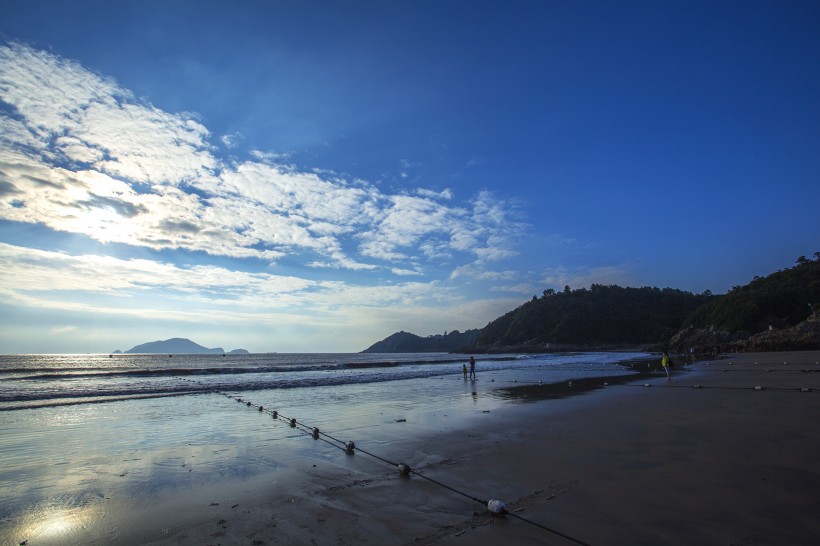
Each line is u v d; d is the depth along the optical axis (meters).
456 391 20.14
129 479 6.50
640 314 161.75
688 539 3.95
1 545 4.30
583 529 4.27
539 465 6.70
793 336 63.84
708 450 7.10
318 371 42.06
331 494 5.68
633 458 6.85
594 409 12.56
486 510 4.92
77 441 9.35
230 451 8.31
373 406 14.91
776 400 12.41
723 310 97.69
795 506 4.64
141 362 78.44
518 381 25.66
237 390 21.81
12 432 10.45
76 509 5.26
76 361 84.31
